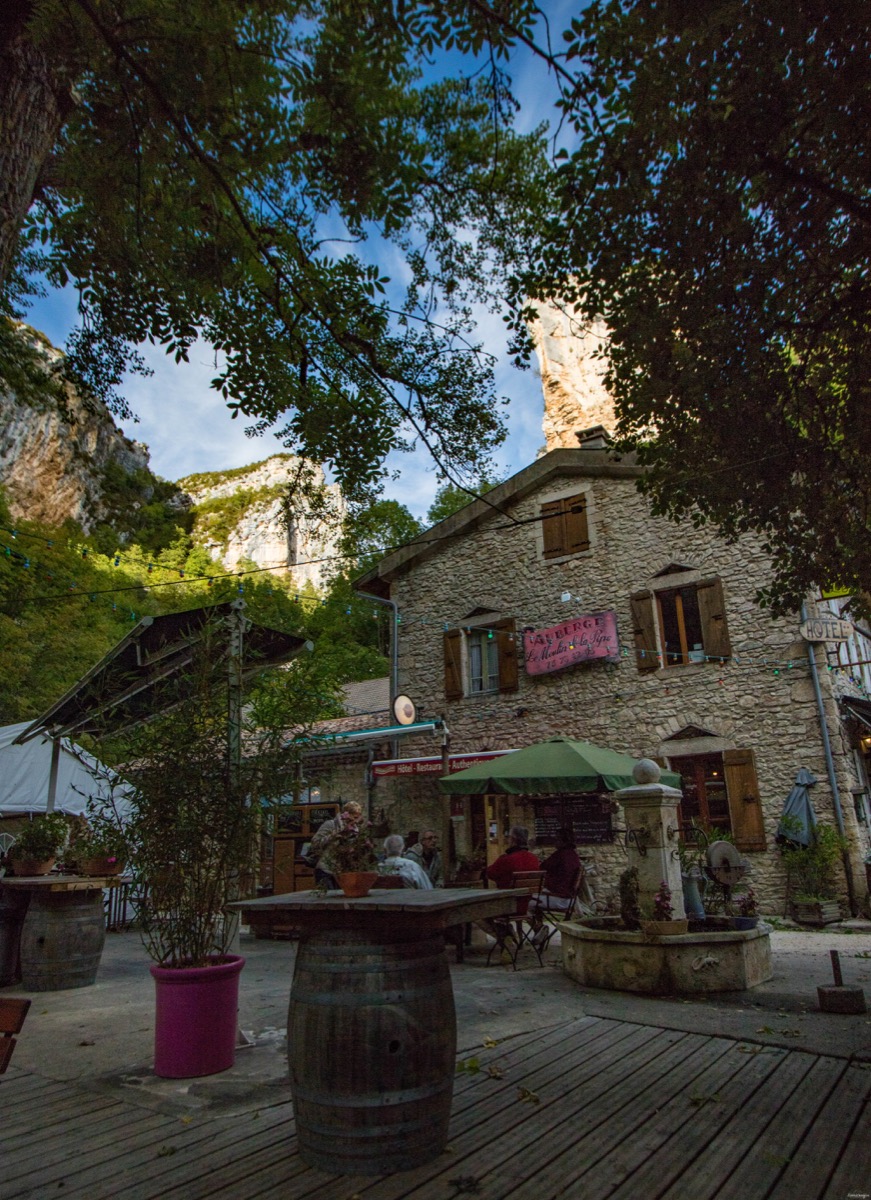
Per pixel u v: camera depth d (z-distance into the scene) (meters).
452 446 5.66
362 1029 2.64
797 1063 3.65
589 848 11.38
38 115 4.11
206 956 3.98
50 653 23.41
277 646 6.36
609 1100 3.20
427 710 14.10
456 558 14.55
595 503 13.09
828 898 9.49
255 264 5.34
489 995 5.36
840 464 5.55
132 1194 2.43
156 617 5.77
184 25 4.20
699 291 4.95
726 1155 2.64
